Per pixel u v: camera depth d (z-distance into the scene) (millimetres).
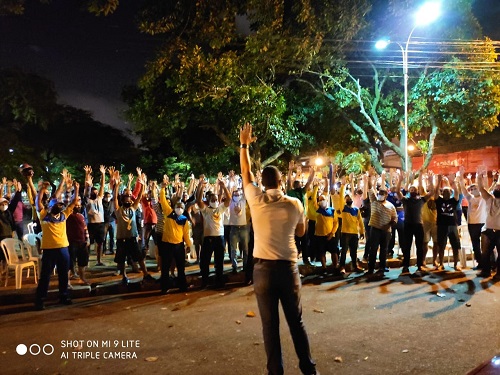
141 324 6910
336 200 11734
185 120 19516
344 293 8695
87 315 7535
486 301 7875
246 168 4652
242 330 6480
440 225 10750
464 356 5297
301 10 13484
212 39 12289
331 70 20625
